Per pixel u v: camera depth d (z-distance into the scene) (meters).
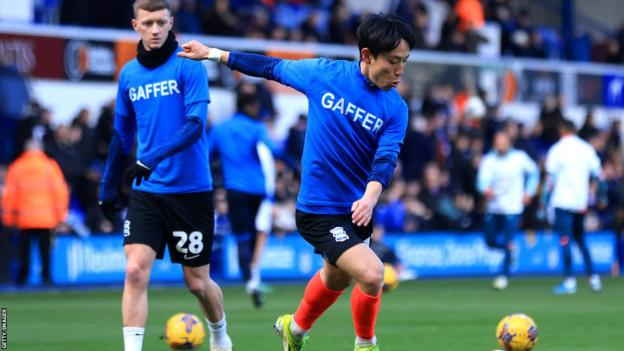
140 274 19.36
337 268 19.00
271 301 38.50
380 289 18.73
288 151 50.28
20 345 25.56
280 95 53.34
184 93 19.66
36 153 42.66
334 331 28.27
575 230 44.06
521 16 67.81
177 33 53.19
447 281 50.00
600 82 62.22
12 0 51.44
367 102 18.31
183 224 19.86
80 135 46.22
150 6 19.59
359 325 19.03
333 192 18.52
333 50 53.34
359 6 69.62
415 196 52.69
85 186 46.00
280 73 18.78
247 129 36.72
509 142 45.84
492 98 58.34
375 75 18.06
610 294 42.44
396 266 50.78
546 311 34.50
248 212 36.47
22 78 46.03
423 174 53.44
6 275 45.09
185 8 54.12
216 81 50.78
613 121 60.22
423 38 59.69
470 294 42.19
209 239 20.16
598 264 57.38
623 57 71.88
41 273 43.44
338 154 18.45
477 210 54.34
